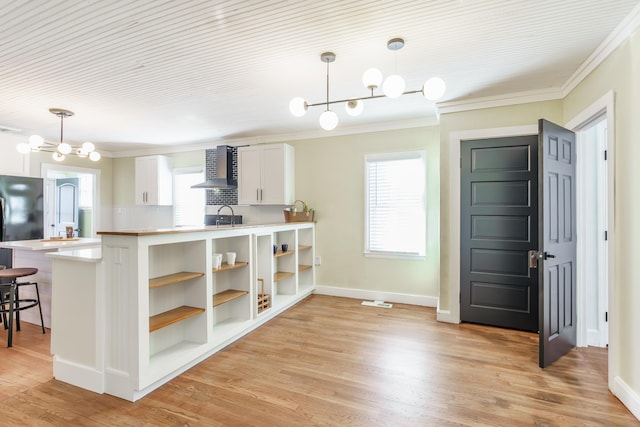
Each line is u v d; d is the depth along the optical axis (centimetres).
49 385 233
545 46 241
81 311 232
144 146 603
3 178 434
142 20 206
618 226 219
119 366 220
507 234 342
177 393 223
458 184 360
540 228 256
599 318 297
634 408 195
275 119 433
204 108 386
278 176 484
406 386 230
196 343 275
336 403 210
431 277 427
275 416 197
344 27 215
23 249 362
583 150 296
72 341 235
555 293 270
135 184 627
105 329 224
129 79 302
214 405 209
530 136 332
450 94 339
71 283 236
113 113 405
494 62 268
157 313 259
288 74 292
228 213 552
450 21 209
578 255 299
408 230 438
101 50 245
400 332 334
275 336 323
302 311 405
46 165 561
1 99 353
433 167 425
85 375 229
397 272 445
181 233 249
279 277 403
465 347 296
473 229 356
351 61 266
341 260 477
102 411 203
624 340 210
